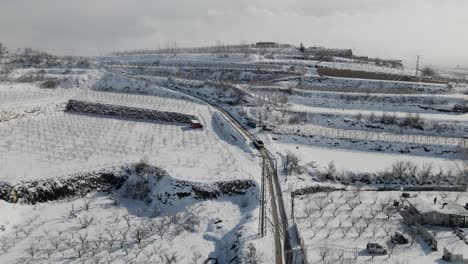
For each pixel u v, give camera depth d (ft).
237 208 218.79
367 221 205.57
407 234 194.18
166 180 236.63
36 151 269.03
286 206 215.92
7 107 327.06
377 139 323.78
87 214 216.33
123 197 239.30
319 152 305.73
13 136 293.02
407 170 272.51
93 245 185.68
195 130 338.13
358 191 245.04
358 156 301.02
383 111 383.65
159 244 188.03
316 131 340.18
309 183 250.57
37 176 229.66
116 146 288.51
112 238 187.32
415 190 257.96
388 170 272.72
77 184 236.43
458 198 237.04
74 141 295.07
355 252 177.68
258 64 567.59
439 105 392.27
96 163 254.68
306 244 182.70
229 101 416.87
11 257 175.11
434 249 180.86
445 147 312.09
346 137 326.85
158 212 219.41
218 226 200.13
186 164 257.14
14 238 189.57
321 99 408.67
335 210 217.36
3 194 213.05
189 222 205.16
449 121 350.84
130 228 202.90
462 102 398.01
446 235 194.49
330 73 517.14
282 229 194.18
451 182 265.34
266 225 192.24
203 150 286.87
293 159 262.67
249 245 170.81
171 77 510.17
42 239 189.47
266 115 358.84
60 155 265.34
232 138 317.83
